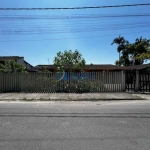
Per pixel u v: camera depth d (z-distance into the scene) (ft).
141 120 20.57
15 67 68.64
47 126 18.24
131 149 12.71
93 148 12.90
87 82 48.60
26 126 18.24
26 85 48.80
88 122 19.70
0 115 22.97
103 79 48.44
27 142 14.06
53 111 25.50
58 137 15.14
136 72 48.52
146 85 48.44
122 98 38.60
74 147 13.08
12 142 14.06
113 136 15.37
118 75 48.44
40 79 48.65
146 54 92.73
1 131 16.70
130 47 146.72
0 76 48.85
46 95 43.11
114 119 20.99
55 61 64.49
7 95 43.21
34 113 24.14
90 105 30.94
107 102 34.78
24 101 35.86
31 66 136.46
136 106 29.91
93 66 106.63
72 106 29.84
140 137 15.14
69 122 19.69
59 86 48.57
